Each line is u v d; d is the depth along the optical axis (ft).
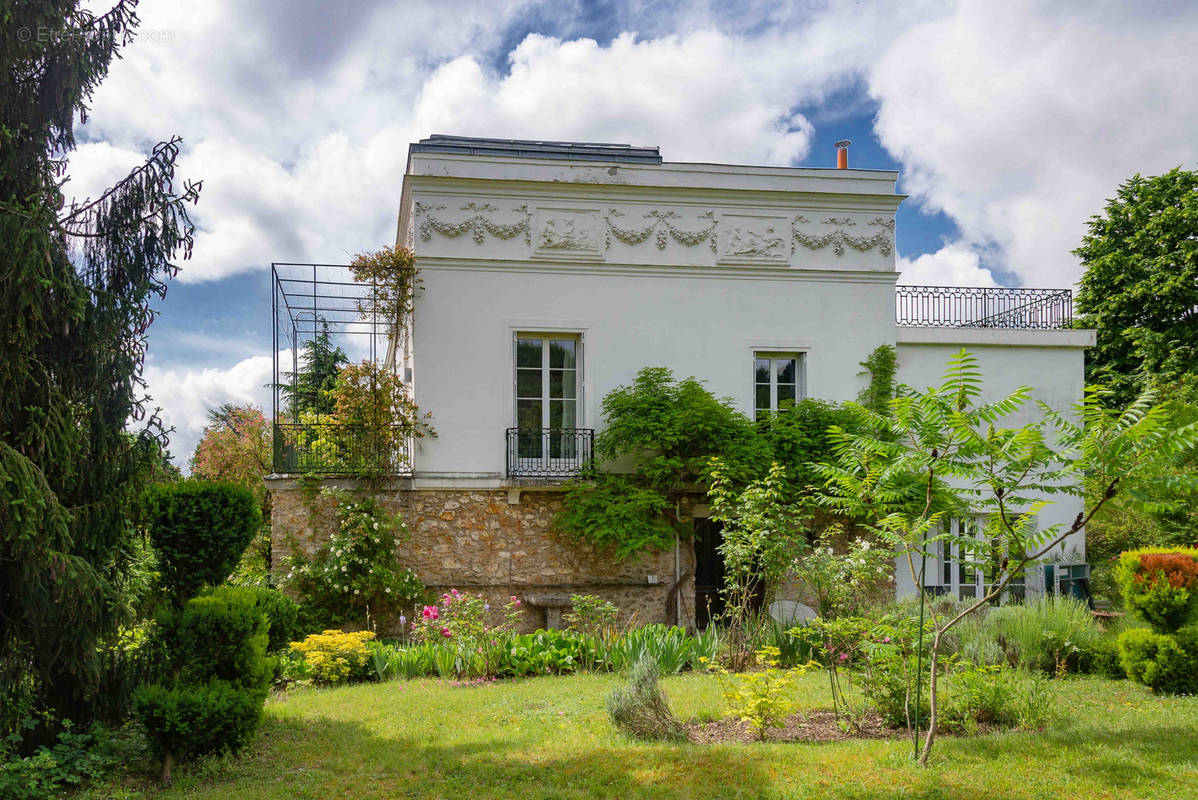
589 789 17.22
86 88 20.33
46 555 17.56
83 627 18.89
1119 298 71.20
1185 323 69.21
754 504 32.04
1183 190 71.46
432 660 32.04
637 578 43.42
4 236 17.53
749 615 33.47
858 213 47.70
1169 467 17.35
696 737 21.67
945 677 23.35
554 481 42.47
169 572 23.31
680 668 31.04
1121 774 17.26
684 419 40.81
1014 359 48.83
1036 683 23.93
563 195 44.86
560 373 45.34
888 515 20.12
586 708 24.75
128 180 20.83
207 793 17.52
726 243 46.26
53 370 19.86
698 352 45.80
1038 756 18.58
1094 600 47.50
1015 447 17.13
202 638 20.48
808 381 46.75
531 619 42.37
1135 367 71.77
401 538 41.14
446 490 42.47
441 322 43.29
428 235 43.34
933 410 18.03
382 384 42.39
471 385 43.32
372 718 24.30
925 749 18.26
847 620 24.09
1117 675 29.81
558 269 44.55
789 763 18.43
